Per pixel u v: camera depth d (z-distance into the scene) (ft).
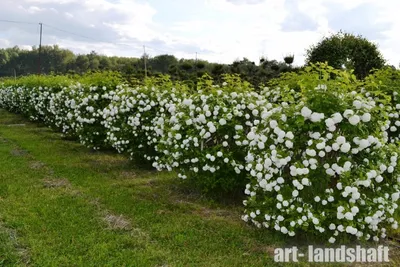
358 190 12.21
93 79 28.35
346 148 11.58
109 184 20.01
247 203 14.15
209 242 13.34
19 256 11.93
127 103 22.40
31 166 23.17
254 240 13.55
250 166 13.85
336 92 12.47
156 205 16.87
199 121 16.90
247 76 46.68
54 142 31.89
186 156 17.34
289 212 12.39
